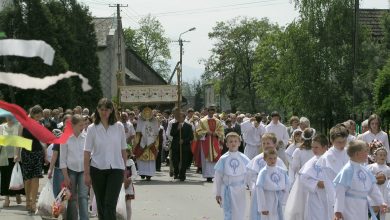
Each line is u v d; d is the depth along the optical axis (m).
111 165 9.30
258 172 9.98
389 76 27.64
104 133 9.33
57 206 10.36
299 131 13.07
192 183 20.09
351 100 43.19
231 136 10.37
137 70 74.94
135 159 21.17
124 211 10.78
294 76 44.41
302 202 9.91
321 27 44.38
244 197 10.33
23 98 31.98
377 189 8.24
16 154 13.17
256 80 77.81
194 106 97.25
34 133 3.48
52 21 35.06
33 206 12.54
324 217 9.48
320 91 43.56
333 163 9.45
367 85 33.81
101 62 58.97
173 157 21.52
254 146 19.73
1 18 33.78
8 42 2.78
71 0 42.88
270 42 70.81
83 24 42.94
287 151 13.24
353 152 8.11
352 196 8.11
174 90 22.69
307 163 9.73
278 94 54.00
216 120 21.08
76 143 10.45
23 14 34.12
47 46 2.81
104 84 59.03
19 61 27.45
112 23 61.62
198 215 12.97
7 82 2.95
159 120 24.98
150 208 13.99
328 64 43.84
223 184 10.35
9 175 13.59
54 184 11.47
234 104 86.75
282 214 9.59
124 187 10.89
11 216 11.85
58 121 20.58
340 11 44.03
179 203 14.91
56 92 32.59
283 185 9.57
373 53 41.81
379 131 13.09
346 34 44.03
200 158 21.19
